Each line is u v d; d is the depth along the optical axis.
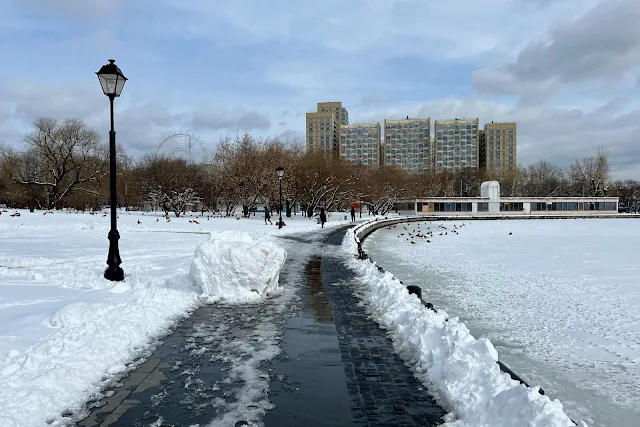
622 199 115.88
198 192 61.12
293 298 10.06
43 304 8.41
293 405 4.70
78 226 28.61
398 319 7.76
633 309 10.94
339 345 6.74
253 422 4.32
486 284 14.44
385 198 78.81
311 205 59.16
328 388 5.16
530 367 7.20
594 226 53.12
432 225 56.66
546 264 19.50
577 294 12.75
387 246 28.61
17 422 3.98
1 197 62.34
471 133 140.88
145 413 4.48
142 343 6.68
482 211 83.75
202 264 10.05
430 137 143.62
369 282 11.82
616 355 7.71
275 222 41.91
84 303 7.49
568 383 6.58
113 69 10.62
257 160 49.69
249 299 9.82
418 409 4.63
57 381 4.90
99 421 4.30
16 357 5.45
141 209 75.56
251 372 5.62
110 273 10.91
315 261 16.89
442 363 5.39
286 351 6.44
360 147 138.88
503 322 9.78
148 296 8.87
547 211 85.31
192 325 7.76
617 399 6.05
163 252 17.59
